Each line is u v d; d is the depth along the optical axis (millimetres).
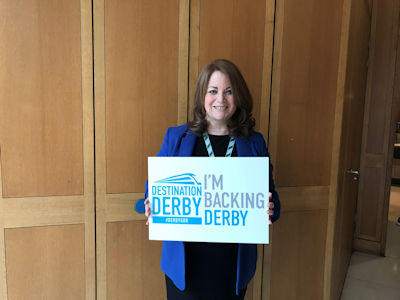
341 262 2211
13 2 1323
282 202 1675
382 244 2967
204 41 1513
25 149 1405
